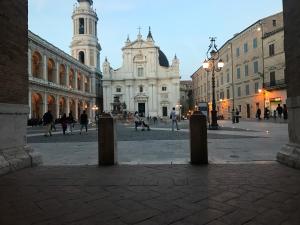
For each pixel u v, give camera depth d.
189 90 105.50
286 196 4.29
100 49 84.38
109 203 4.18
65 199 4.39
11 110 6.85
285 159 6.70
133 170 6.41
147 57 80.06
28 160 7.06
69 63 61.28
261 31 45.03
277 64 41.75
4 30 6.77
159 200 4.26
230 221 3.44
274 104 43.12
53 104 54.91
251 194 4.43
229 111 57.59
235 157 8.16
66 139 16.89
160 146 11.66
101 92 85.62
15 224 3.46
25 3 7.78
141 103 79.81
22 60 7.59
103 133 7.16
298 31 6.52
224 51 59.91
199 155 7.03
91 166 7.05
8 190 4.91
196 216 3.62
